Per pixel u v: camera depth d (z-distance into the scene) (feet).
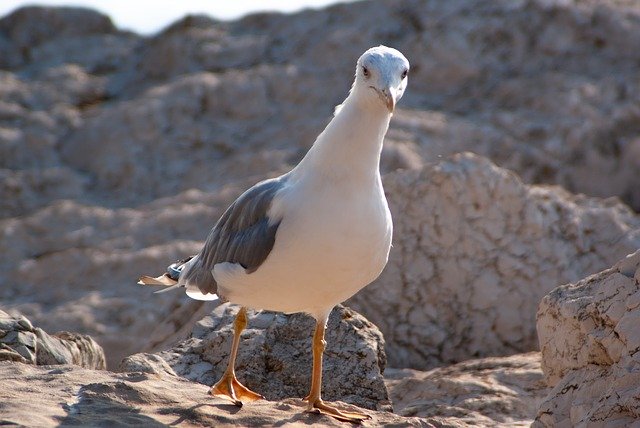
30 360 32.50
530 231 49.55
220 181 76.33
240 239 28.25
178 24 101.14
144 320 58.23
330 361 34.24
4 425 24.25
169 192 78.07
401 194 49.75
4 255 70.08
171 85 88.02
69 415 25.68
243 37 95.91
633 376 26.61
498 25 86.58
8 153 83.46
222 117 84.99
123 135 84.02
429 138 73.61
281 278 27.55
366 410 29.66
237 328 30.01
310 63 88.69
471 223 49.29
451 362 47.85
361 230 27.04
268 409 28.27
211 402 28.27
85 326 57.82
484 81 83.46
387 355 47.55
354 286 28.14
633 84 79.41
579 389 28.76
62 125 87.04
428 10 90.12
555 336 30.91
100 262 66.49
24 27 103.91
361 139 26.89
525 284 48.73
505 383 37.22
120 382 28.53
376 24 90.22
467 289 48.52
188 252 65.31
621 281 29.01
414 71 84.99
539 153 74.28
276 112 84.23
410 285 48.42
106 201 78.43
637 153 73.82
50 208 74.90
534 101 80.12
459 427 28.76
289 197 27.27
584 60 84.02
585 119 76.79
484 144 74.38
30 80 95.66
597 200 55.83
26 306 62.85
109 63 99.14
